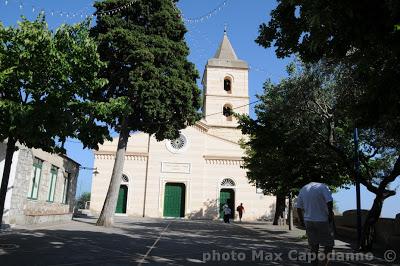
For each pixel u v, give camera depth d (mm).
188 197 40469
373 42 6977
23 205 17266
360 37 6980
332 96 14766
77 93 10672
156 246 12375
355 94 12023
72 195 26703
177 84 20641
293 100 15758
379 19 6602
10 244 10914
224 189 41344
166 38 21688
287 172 18078
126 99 12469
